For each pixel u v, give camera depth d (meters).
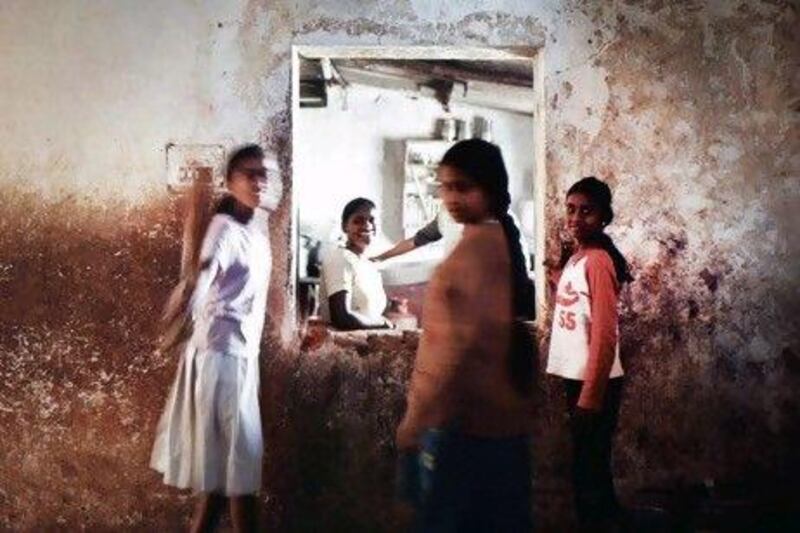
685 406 4.12
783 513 4.09
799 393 4.11
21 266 4.14
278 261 4.07
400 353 4.12
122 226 4.12
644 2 4.10
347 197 8.16
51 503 4.11
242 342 3.71
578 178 4.10
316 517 4.12
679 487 4.11
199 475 3.62
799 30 4.12
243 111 4.10
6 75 4.14
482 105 7.88
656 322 4.12
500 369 2.70
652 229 4.11
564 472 4.10
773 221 4.12
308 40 4.09
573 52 4.10
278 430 4.10
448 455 2.65
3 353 4.13
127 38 4.12
